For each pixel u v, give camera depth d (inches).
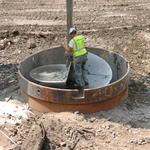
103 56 487.5
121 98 420.2
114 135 369.1
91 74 452.4
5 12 741.3
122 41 606.9
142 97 441.7
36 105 404.5
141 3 830.5
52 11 751.1
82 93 386.3
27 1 824.3
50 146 343.3
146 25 679.7
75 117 386.3
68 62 429.7
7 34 613.0
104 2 831.7
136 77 488.7
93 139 360.2
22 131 359.6
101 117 395.2
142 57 549.3
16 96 434.3
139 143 357.7
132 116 402.6
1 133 359.3
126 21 703.7
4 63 517.3
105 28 661.9
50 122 369.1
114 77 471.5
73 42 399.5
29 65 462.6
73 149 343.6
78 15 730.2
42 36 613.3
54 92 386.3
